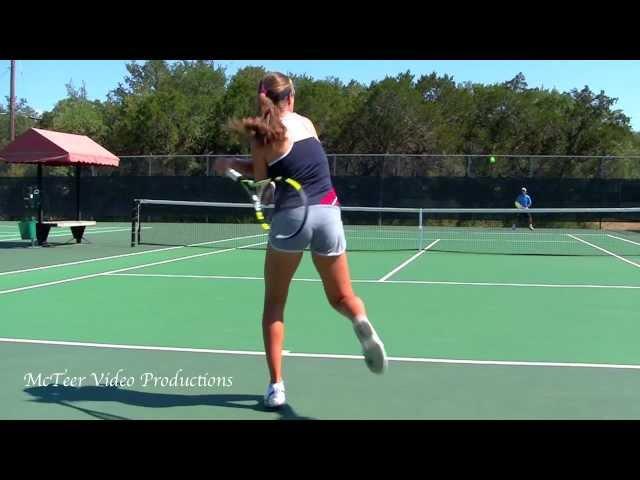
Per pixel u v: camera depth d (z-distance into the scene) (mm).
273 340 3801
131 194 27641
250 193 3861
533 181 25984
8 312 7023
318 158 3617
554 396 4113
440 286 9305
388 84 33562
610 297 8320
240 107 35094
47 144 14914
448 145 33625
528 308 7500
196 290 8719
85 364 4891
